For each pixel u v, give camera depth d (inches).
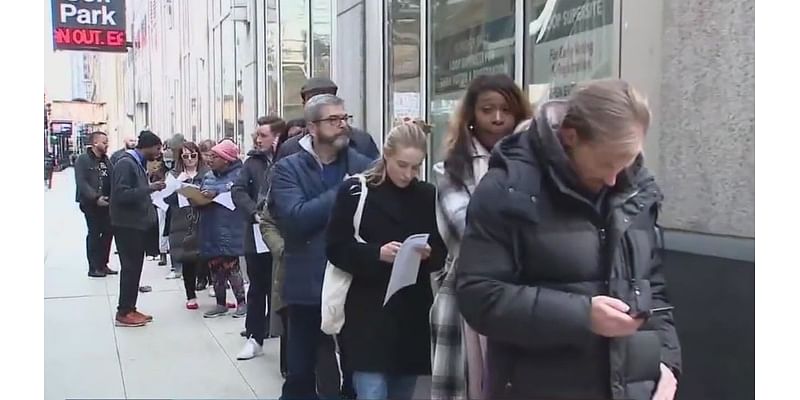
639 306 73.1
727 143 121.3
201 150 283.1
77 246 385.4
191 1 449.4
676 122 129.1
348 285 114.0
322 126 132.6
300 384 139.6
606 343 74.9
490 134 102.9
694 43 126.6
